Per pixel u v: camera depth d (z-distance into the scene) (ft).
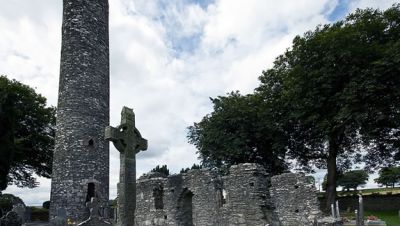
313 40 92.27
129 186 42.45
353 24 93.20
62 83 73.15
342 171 113.29
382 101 84.17
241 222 63.26
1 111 77.46
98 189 69.97
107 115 75.61
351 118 82.74
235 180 65.67
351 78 85.35
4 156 78.28
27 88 126.52
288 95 98.68
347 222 69.21
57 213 67.56
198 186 71.51
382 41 90.79
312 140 105.91
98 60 75.25
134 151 44.34
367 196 112.06
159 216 75.31
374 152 104.83
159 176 84.58
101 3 78.28
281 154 110.42
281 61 114.62
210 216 68.54
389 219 83.66
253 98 112.47
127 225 41.19
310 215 67.36
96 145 71.77
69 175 68.64
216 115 110.52
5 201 101.40
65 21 75.46
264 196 63.16
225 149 105.70
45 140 127.54
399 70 79.71
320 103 89.86
